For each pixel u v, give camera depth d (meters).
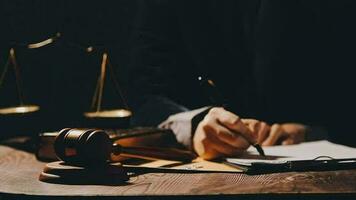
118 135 1.34
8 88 2.36
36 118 1.80
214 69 2.21
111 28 2.46
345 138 2.08
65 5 2.41
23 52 2.37
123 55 2.46
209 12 2.20
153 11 2.25
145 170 1.20
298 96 2.09
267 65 2.08
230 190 0.94
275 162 1.15
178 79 2.26
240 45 2.17
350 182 1.00
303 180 1.03
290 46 2.06
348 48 2.04
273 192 0.92
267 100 2.12
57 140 1.13
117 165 1.09
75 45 2.40
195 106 2.28
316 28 2.04
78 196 0.93
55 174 1.07
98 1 2.44
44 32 2.39
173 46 2.26
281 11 2.04
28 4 2.38
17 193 0.96
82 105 2.44
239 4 2.12
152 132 1.46
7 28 2.36
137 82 2.22
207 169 1.18
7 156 1.51
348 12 2.00
